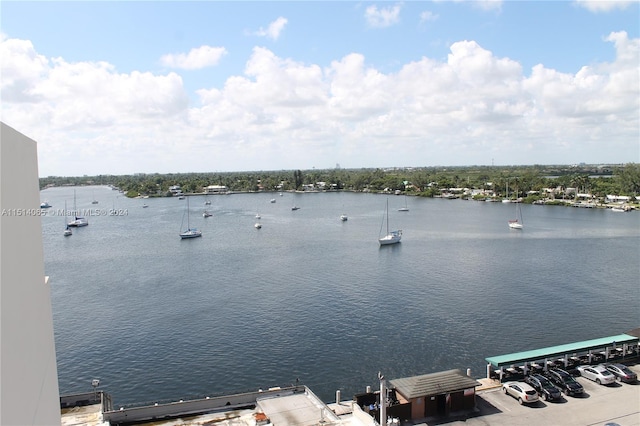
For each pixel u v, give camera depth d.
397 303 81.00
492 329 67.75
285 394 40.09
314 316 74.81
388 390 41.47
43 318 19.11
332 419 36.09
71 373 56.88
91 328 71.56
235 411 37.44
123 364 59.06
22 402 14.28
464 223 187.00
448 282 95.06
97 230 180.50
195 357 60.44
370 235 162.25
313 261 118.94
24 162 16.36
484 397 42.34
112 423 35.50
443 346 61.91
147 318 75.69
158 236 163.88
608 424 33.97
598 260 115.12
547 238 149.00
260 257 124.88
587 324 69.69
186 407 37.28
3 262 12.87
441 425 37.41
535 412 39.22
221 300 84.75
